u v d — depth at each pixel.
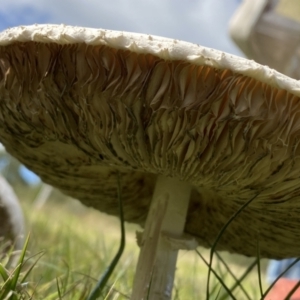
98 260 0.38
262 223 0.24
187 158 0.16
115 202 0.28
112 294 0.26
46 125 0.17
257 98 0.14
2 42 0.15
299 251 0.26
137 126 0.15
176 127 0.15
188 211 0.28
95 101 0.15
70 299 0.24
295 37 0.49
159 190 0.22
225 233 0.28
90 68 0.14
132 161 0.18
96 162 0.21
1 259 0.27
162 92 0.14
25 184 1.04
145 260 0.21
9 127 0.19
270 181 0.17
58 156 0.22
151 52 0.13
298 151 0.15
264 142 0.15
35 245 0.35
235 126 0.15
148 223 0.22
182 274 0.50
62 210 1.03
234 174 0.17
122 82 0.14
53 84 0.15
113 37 0.13
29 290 0.24
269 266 0.65
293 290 0.21
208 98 0.14
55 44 0.15
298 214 0.20
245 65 0.13
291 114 0.14
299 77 0.52
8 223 0.30
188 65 0.14
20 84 0.16
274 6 0.49
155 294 0.21
